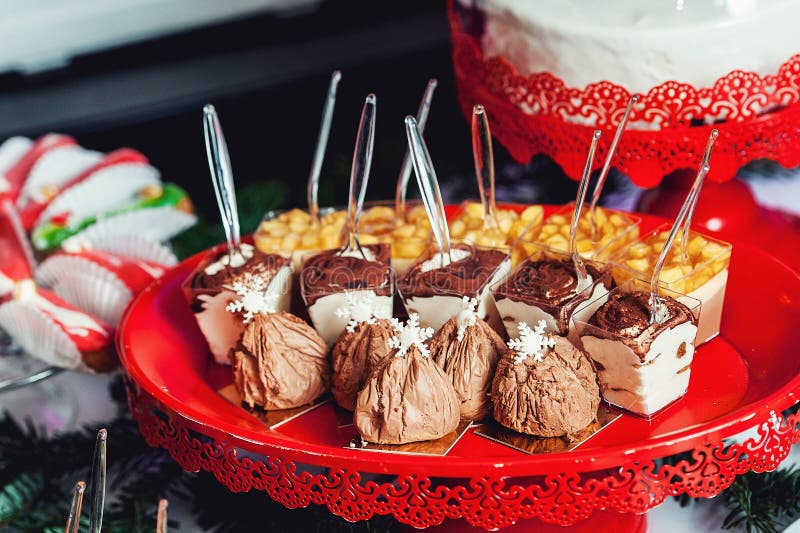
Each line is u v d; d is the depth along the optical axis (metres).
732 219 0.79
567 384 0.58
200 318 0.65
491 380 0.60
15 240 0.76
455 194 0.86
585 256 0.65
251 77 1.00
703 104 0.67
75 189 0.83
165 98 0.99
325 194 0.88
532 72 0.70
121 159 0.85
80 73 1.05
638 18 0.67
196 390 0.64
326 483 0.55
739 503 0.60
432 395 0.57
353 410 0.61
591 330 0.59
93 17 1.04
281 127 1.00
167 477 0.65
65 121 0.97
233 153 0.99
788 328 0.63
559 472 0.53
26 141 0.91
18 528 0.62
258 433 0.56
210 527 0.61
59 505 0.63
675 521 0.60
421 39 1.03
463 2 0.75
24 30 1.01
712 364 0.64
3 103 1.01
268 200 0.89
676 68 0.66
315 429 0.61
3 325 0.70
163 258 0.79
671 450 0.53
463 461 0.53
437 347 0.61
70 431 0.69
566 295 0.61
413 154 0.61
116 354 0.69
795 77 0.66
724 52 0.65
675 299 0.60
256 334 0.61
